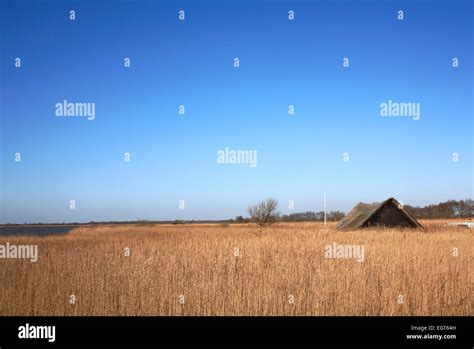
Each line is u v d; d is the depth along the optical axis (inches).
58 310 437.4
